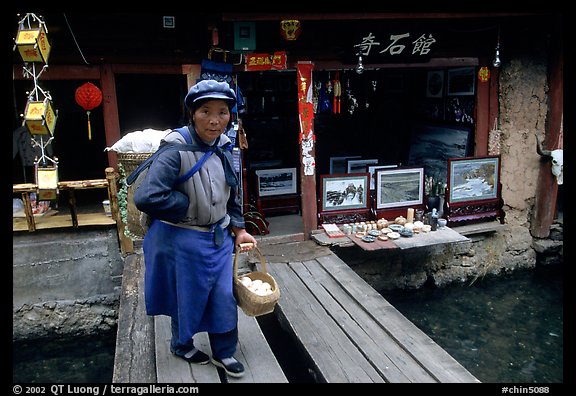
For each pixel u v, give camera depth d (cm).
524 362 537
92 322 554
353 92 902
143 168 279
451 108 808
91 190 838
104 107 586
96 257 566
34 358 529
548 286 727
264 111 838
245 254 575
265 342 358
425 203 702
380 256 675
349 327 394
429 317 637
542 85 727
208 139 281
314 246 604
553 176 736
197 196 280
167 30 592
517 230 758
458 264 726
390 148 951
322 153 921
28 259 546
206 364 325
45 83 899
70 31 555
